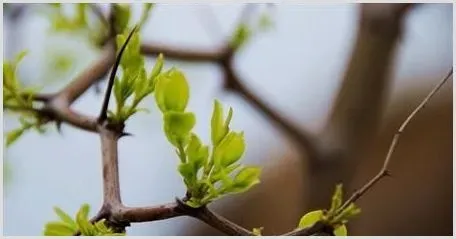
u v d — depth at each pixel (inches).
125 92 28.2
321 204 43.3
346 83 44.0
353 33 44.6
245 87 40.8
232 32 38.2
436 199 75.2
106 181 27.6
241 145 26.7
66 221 27.6
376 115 44.3
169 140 26.7
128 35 28.2
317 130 44.9
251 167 26.8
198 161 26.7
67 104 30.4
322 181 43.4
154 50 36.3
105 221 27.2
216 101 26.9
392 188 75.7
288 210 72.6
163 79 26.8
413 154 77.5
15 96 30.2
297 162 72.9
